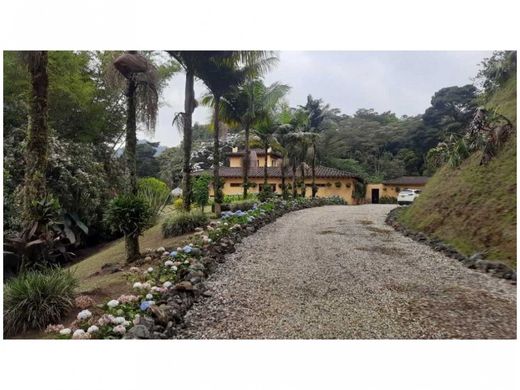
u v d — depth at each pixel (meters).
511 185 8.51
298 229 11.43
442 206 10.62
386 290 5.74
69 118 16.03
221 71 12.52
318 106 44.69
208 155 37.75
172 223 9.85
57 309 4.25
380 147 40.84
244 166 17.17
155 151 40.03
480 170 10.12
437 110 38.00
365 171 37.69
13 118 12.63
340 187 28.22
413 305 5.11
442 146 14.23
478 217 8.63
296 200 19.25
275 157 30.05
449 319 4.66
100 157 15.54
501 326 4.48
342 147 41.00
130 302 4.57
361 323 4.55
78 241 12.55
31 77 6.23
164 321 4.24
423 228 10.62
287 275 6.45
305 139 20.89
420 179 32.84
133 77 7.58
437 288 5.84
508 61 13.31
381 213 16.72
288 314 4.80
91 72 17.16
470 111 34.16
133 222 7.21
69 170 12.71
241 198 19.09
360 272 6.73
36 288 4.27
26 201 6.11
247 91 15.52
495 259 7.09
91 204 13.08
